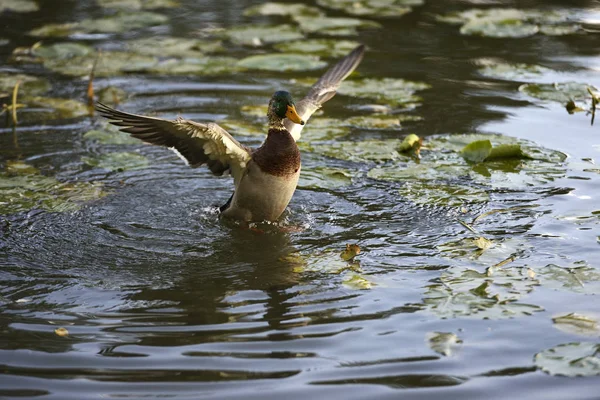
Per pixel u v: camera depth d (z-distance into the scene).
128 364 7.43
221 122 14.03
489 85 15.90
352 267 9.43
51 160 12.66
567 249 9.72
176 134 10.34
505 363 7.43
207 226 10.75
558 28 19.08
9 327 8.12
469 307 8.41
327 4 21.03
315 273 9.30
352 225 10.65
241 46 18.22
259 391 7.00
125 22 19.42
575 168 12.21
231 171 10.89
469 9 20.61
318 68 16.91
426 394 6.96
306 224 10.73
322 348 7.70
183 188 12.02
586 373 7.24
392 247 9.95
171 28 19.36
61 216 10.82
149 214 11.05
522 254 9.62
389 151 12.99
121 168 12.43
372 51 17.81
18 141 13.35
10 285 9.04
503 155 12.64
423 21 19.88
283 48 17.83
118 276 9.28
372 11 20.53
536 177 11.93
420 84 15.68
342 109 14.92
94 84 16.02
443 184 11.83
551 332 7.92
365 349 7.68
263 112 14.59
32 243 10.07
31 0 21.02
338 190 11.79
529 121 14.15
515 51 17.73
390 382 7.14
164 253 9.90
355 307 8.48
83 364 7.42
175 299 8.72
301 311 8.41
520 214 10.77
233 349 7.69
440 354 7.58
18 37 18.47
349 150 13.04
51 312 8.45
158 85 16.00
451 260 9.54
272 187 10.49
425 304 8.50
